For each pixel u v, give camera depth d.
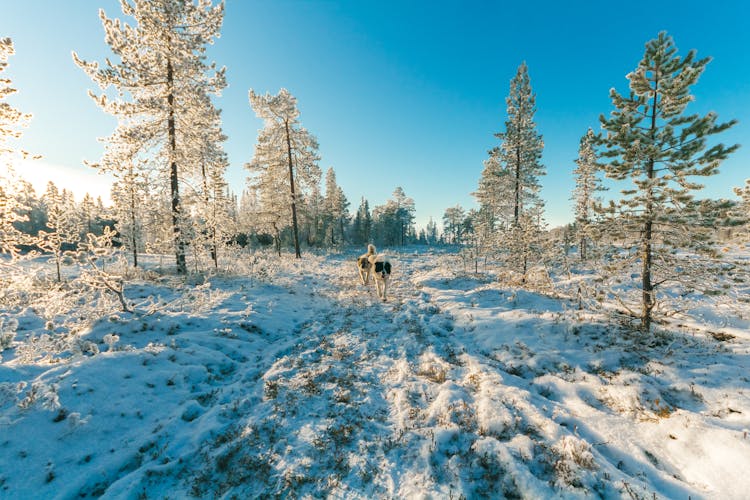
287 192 25.38
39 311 8.30
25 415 4.01
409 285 14.50
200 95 14.05
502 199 25.31
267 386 5.45
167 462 3.79
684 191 5.77
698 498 2.94
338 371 6.03
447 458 3.64
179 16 13.55
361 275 14.64
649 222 6.27
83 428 4.09
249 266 16.56
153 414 4.66
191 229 14.60
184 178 14.91
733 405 4.12
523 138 23.23
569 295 9.30
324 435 4.13
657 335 6.56
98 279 7.29
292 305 11.08
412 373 5.94
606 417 4.27
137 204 16.67
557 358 6.24
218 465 3.70
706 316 7.82
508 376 5.68
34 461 3.54
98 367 5.18
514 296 10.09
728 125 5.39
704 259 6.02
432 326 8.46
